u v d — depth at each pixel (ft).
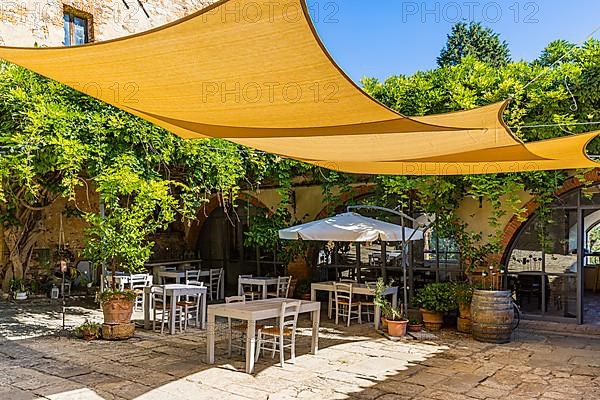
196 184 35.19
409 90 35.19
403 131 16.24
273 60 10.66
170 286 31.89
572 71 30.73
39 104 28.04
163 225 31.78
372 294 33.01
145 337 29.86
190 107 14.19
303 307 25.35
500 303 29.01
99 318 36.37
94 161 30.37
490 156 21.36
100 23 46.34
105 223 28.86
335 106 13.32
